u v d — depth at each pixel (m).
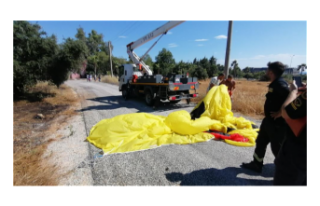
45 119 5.98
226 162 3.00
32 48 9.45
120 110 7.24
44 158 3.25
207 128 4.15
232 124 4.59
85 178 2.64
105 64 41.69
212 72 38.69
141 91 8.55
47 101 9.36
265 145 2.59
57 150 3.58
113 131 4.02
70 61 10.47
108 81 26.39
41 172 2.78
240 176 2.60
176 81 7.17
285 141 1.67
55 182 2.54
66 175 2.72
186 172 2.74
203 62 40.22
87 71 44.53
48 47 9.84
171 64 30.83
